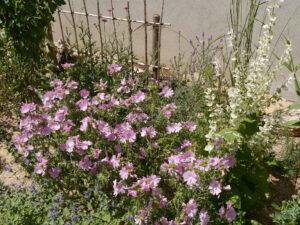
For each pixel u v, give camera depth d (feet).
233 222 2.77
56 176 3.01
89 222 2.83
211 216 2.78
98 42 6.11
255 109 3.00
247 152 3.02
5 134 3.98
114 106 3.28
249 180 3.10
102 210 2.82
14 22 3.99
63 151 3.16
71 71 4.02
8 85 4.66
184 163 2.72
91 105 3.28
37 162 3.20
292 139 3.55
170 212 2.77
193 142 3.33
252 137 2.96
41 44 4.41
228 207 2.68
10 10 3.86
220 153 2.75
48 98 3.44
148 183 2.48
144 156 3.12
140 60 5.74
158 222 2.62
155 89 3.34
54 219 2.76
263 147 3.08
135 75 4.49
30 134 3.16
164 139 3.23
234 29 3.76
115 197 2.98
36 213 2.82
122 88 3.54
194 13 4.99
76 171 3.08
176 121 3.68
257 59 2.77
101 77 4.45
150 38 5.54
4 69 4.66
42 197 3.03
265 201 3.21
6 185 3.18
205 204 2.75
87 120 2.98
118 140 3.17
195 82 4.13
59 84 3.58
